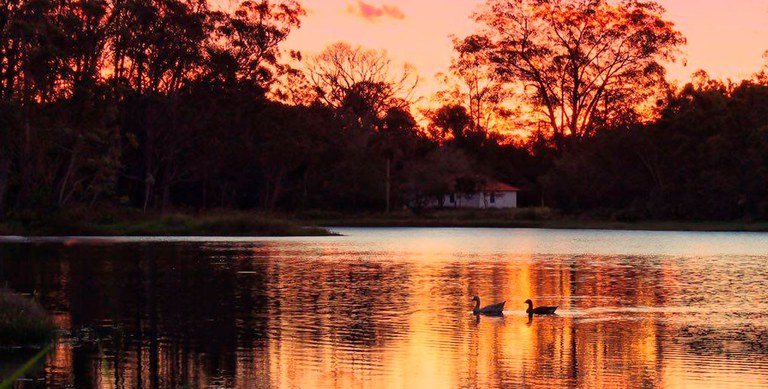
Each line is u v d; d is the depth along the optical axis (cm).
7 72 8731
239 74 11450
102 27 9388
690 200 11619
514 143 16150
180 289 4053
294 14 11631
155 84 10888
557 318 3238
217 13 11262
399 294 3912
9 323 2680
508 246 7575
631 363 2495
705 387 2238
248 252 6494
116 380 2275
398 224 11806
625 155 12250
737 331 2972
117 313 3312
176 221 9256
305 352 2612
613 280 4566
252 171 12238
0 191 8756
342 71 15425
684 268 5275
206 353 2592
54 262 5419
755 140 11281
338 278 4591
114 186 9906
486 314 3309
